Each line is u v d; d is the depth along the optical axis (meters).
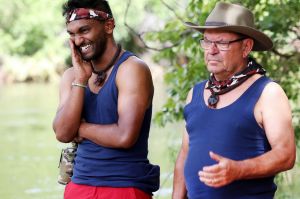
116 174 7.53
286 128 6.52
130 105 7.50
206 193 6.75
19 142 24.47
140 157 7.67
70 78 8.05
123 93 7.55
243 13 6.83
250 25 6.88
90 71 7.66
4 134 26.69
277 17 10.91
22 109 36.34
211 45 6.76
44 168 19.30
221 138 6.66
